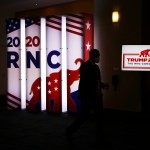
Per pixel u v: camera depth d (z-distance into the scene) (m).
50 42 8.31
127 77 8.22
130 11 8.10
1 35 11.98
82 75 5.30
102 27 8.56
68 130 5.45
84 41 7.99
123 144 5.46
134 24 8.05
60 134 6.21
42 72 8.52
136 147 5.28
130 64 8.12
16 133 6.31
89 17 8.35
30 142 5.62
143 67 7.96
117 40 8.35
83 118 5.34
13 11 11.42
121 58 8.23
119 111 8.39
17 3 9.92
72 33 8.05
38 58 8.47
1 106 9.89
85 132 6.36
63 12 9.96
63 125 7.04
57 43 8.20
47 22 8.33
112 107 8.57
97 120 5.34
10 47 8.84
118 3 8.29
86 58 8.05
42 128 6.75
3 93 12.38
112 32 8.42
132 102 8.18
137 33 8.01
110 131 6.40
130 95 8.20
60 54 8.19
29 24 8.53
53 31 8.24
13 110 8.98
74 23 8.02
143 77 8.07
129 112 8.23
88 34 8.23
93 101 5.30
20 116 8.12
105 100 8.70
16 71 8.83
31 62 8.60
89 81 5.27
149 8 7.95
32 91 8.68
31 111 8.75
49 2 9.77
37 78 8.55
